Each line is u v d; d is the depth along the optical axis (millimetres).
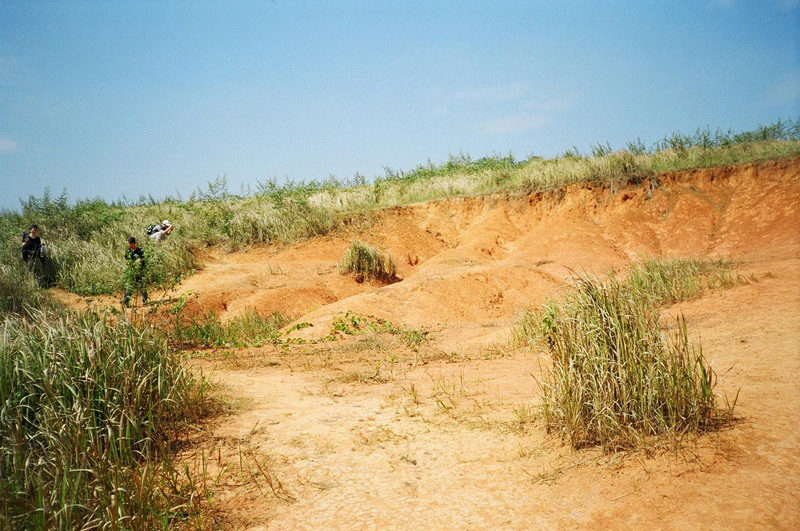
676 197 18016
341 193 22828
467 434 4523
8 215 19031
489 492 3490
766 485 3004
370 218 20375
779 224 15266
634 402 3900
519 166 24078
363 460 4195
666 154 20516
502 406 5172
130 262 13211
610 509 3084
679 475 3264
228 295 14438
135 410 4637
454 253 17453
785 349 5457
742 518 2762
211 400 5840
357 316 11727
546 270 15539
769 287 8711
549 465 3732
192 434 4961
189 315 12859
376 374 7094
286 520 3340
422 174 25188
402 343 9734
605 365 3973
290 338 10797
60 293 14344
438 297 13320
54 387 4395
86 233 18219
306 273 16500
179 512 3449
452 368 7312
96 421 4309
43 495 3137
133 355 5016
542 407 4480
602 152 21328
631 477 3359
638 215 17875
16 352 4602
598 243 16984
